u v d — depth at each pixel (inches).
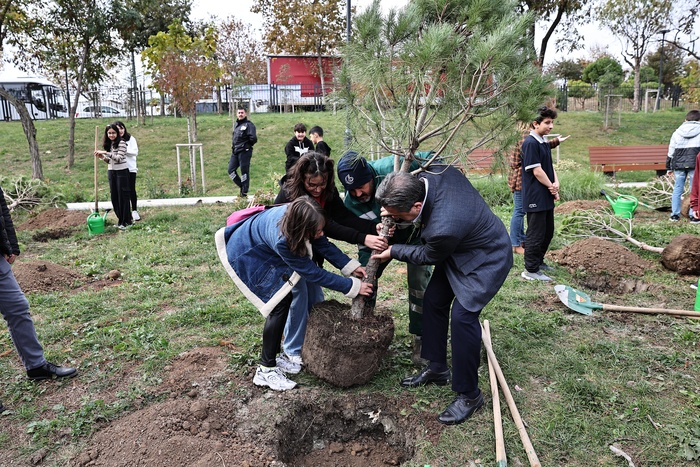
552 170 209.0
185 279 222.7
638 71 1044.5
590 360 146.3
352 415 130.7
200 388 135.4
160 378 141.0
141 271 231.6
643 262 225.6
